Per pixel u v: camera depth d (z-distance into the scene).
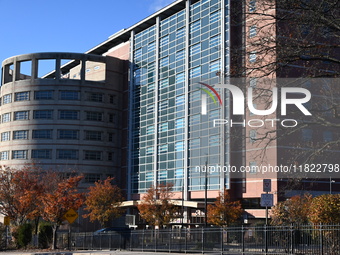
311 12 14.00
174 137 66.94
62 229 76.69
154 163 70.81
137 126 76.88
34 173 68.44
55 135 80.56
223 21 59.41
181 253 29.31
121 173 81.94
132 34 79.75
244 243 25.41
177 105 66.94
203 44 62.84
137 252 32.09
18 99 83.19
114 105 83.38
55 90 81.44
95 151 81.38
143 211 55.97
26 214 47.44
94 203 63.25
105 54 90.38
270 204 20.92
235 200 56.75
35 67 82.94
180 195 64.31
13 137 82.69
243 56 15.39
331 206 21.33
